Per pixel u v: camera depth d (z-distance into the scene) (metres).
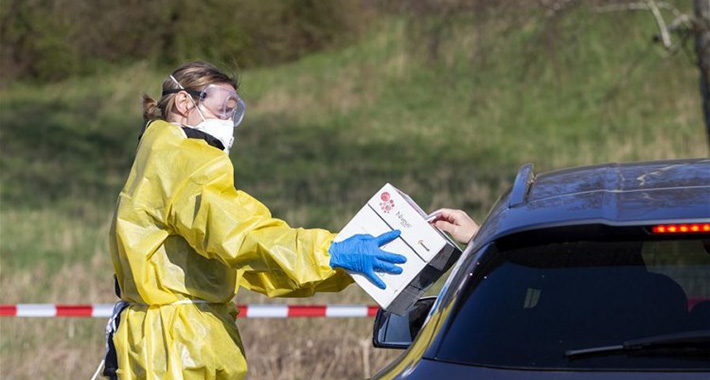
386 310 8.65
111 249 9.31
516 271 7.57
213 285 9.16
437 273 8.77
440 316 7.70
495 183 50.72
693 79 49.12
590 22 34.69
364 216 8.69
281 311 18.05
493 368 7.00
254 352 19.66
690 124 61.59
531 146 62.69
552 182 8.90
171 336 9.02
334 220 40.72
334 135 68.69
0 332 22.02
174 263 9.09
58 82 84.31
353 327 20.78
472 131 66.81
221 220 8.59
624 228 7.36
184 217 8.74
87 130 71.44
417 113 71.75
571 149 61.16
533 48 36.41
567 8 33.59
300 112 74.19
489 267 7.69
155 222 8.94
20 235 37.72
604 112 51.69
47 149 65.62
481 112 68.56
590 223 7.41
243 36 85.44
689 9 38.12
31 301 25.22
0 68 83.62
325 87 78.44
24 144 66.88
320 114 73.50
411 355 7.67
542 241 7.62
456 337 7.34
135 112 76.25
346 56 84.25
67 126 72.31
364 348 18.50
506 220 7.95
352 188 50.53
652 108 64.12
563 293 7.34
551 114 66.81
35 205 47.06
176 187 8.79
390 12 43.12
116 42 84.62
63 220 41.81
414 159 61.19
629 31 35.56
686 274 7.28
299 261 8.52
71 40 81.69
